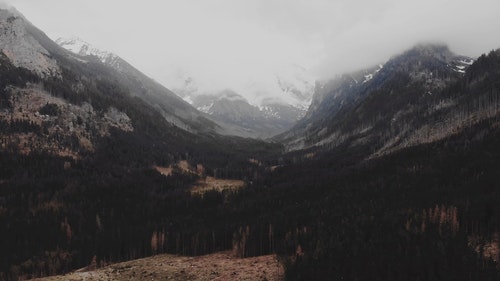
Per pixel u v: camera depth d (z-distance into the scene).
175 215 194.62
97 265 140.00
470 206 108.81
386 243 93.38
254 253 128.50
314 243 107.25
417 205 125.69
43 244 156.12
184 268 113.44
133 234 155.12
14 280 129.75
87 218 182.12
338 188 191.38
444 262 80.69
